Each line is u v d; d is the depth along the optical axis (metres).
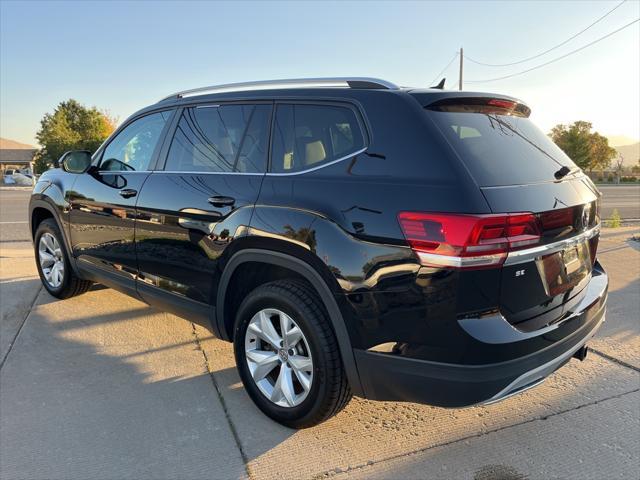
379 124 2.33
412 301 2.06
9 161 74.00
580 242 2.51
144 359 3.48
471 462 2.42
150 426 2.68
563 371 3.35
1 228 10.37
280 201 2.52
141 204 3.37
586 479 2.30
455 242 1.95
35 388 3.05
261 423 2.74
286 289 2.55
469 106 2.50
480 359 2.01
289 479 2.30
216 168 3.00
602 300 2.73
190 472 2.33
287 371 2.64
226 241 2.75
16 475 2.28
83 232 4.01
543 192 2.24
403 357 2.14
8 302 4.57
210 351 3.62
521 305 2.14
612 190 32.00
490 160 2.21
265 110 2.83
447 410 2.89
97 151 4.09
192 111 3.28
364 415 2.84
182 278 3.14
